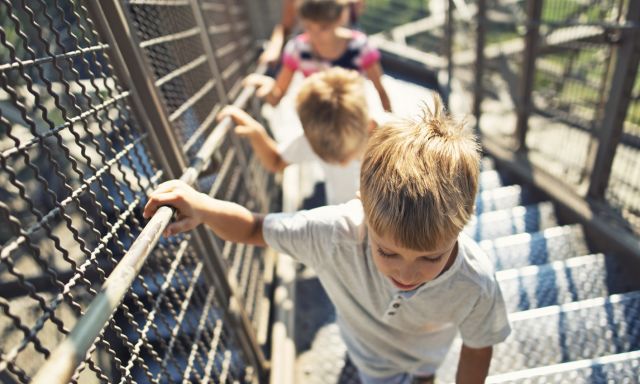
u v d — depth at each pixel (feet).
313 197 11.92
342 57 9.16
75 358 2.24
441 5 19.81
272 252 9.96
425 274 3.45
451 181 3.27
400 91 17.52
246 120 6.86
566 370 6.06
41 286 4.66
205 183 6.60
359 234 3.97
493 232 10.04
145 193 4.08
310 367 7.41
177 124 5.93
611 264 8.27
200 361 4.71
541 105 11.56
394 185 3.25
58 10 3.10
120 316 5.50
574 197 9.63
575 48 8.99
